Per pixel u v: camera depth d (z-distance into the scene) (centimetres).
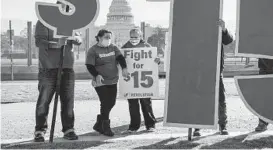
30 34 3055
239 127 757
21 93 1424
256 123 800
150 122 720
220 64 662
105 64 661
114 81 664
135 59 703
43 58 625
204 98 609
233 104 1114
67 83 636
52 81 630
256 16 610
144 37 2522
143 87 702
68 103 639
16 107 1073
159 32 2508
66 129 642
